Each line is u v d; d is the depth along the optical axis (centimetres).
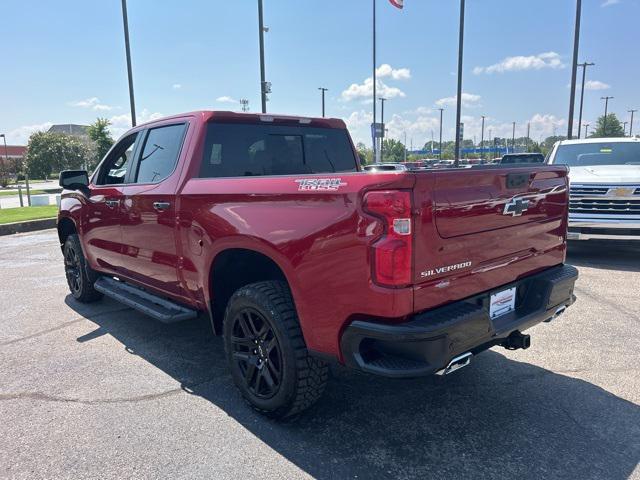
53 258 907
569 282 344
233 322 335
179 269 390
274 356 313
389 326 248
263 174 427
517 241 315
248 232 309
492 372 392
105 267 523
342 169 491
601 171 801
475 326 269
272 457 283
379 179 246
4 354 441
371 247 248
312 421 322
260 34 1584
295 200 285
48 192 3556
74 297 616
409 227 243
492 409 335
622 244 776
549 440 297
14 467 276
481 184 281
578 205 762
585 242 778
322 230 268
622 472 266
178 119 416
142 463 279
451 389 364
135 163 458
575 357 418
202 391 367
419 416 327
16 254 955
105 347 458
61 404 348
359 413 332
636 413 328
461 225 269
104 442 300
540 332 478
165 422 323
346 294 262
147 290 469
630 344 445
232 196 325
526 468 271
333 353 275
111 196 470
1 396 361
